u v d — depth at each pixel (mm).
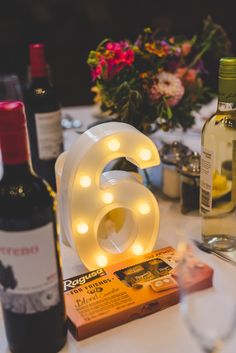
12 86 1525
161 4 3480
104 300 762
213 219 946
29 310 649
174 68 1181
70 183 828
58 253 666
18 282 637
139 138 853
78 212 845
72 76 3387
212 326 623
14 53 3410
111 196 859
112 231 949
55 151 1270
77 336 714
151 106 1132
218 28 1229
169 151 1166
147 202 896
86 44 3461
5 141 608
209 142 918
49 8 3402
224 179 934
